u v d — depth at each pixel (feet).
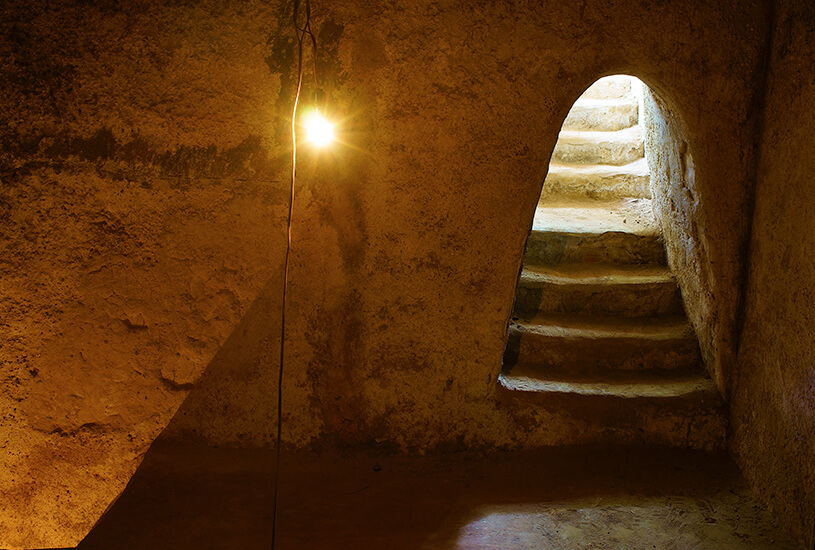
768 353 9.63
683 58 9.98
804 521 8.57
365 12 9.83
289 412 10.71
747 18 9.84
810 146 8.65
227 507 9.71
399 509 9.73
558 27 9.87
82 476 10.62
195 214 10.27
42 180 10.03
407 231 10.38
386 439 10.81
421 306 10.55
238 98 10.02
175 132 10.06
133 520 9.40
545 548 8.87
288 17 9.84
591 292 13.00
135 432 10.61
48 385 10.43
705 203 10.55
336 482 10.30
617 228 14.49
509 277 10.53
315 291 10.48
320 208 10.30
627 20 9.88
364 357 10.64
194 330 10.50
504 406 10.82
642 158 17.35
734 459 10.55
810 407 8.48
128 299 10.37
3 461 10.53
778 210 9.44
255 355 10.58
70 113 9.95
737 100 10.08
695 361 11.96
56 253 10.20
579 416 10.84
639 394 11.05
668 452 10.77
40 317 10.28
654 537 9.05
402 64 9.94
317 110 9.87
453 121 10.09
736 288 10.54
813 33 8.70
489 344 10.68
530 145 10.18
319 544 8.94
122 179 10.10
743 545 8.82
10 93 9.84
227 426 10.69
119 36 9.78
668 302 12.98
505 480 10.37
